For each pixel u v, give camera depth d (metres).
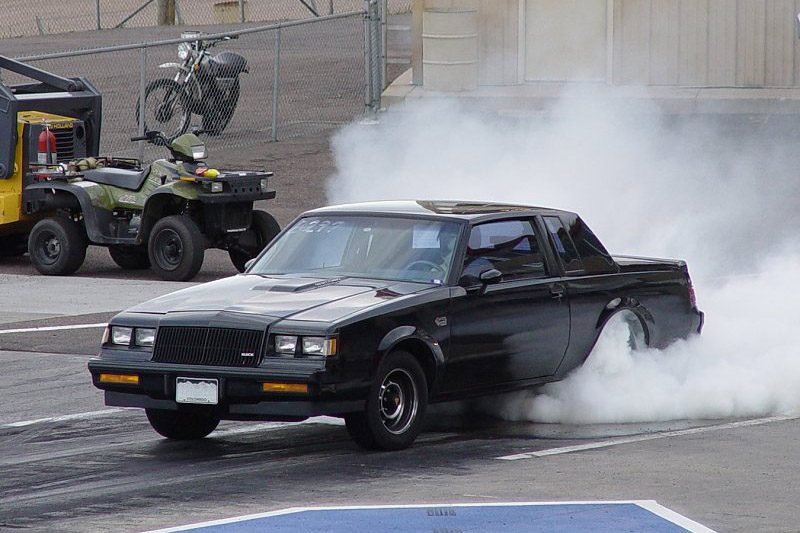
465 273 26.41
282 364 23.84
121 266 49.72
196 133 46.56
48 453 25.62
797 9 74.00
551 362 27.86
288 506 20.98
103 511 20.94
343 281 26.41
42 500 21.78
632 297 29.50
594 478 22.84
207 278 46.84
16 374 33.28
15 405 30.11
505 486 22.25
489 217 27.53
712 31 75.31
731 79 75.31
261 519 20.11
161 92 73.31
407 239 27.14
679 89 75.50
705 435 26.55
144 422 28.52
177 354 24.67
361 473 23.31
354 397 24.12
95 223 46.56
